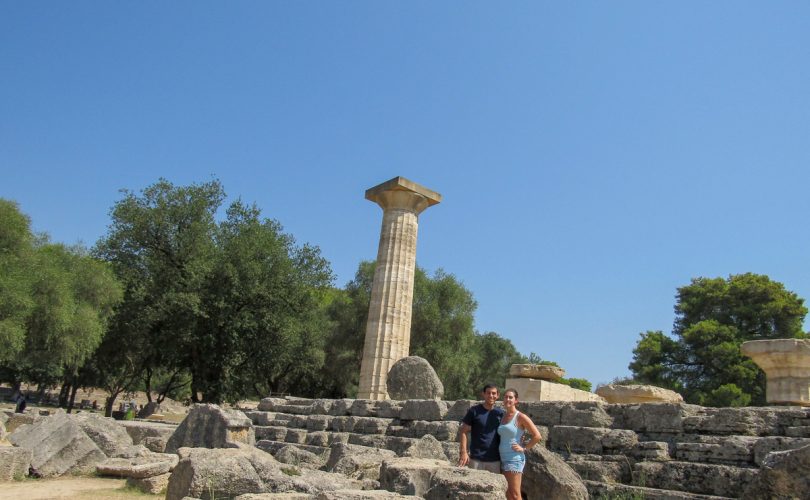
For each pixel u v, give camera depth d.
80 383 46.06
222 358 32.12
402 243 21.67
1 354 25.41
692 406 9.77
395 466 8.15
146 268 34.47
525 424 7.53
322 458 12.95
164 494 10.23
